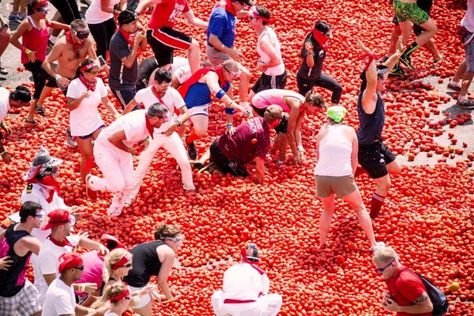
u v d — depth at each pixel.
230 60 41.25
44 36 43.47
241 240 37.62
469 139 44.19
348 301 34.25
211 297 31.97
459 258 36.56
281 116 39.41
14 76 47.50
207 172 40.50
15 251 30.42
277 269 36.06
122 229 37.62
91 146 39.12
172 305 33.81
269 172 41.16
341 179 35.53
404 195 40.03
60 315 29.20
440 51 50.22
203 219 38.03
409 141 43.91
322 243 36.94
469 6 45.06
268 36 43.09
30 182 33.91
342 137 35.72
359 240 37.31
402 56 47.78
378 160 37.50
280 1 52.53
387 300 30.28
